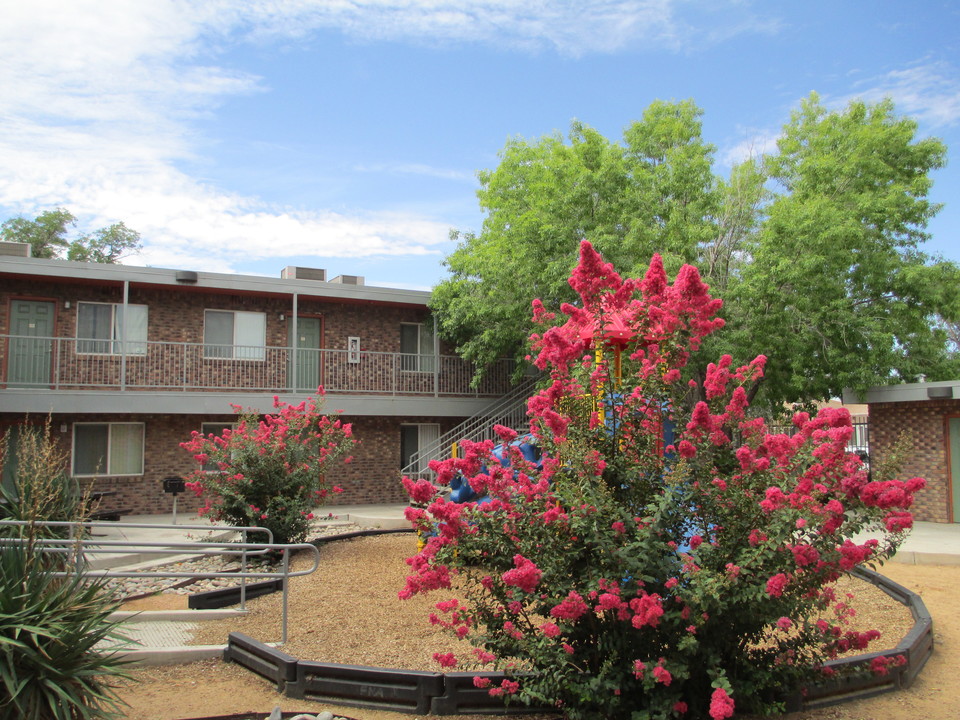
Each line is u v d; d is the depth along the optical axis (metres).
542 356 5.30
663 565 4.38
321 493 12.20
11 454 16.69
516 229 17.56
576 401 5.12
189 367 18.83
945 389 15.07
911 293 16.42
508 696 4.71
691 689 4.62
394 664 6.34
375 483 20.59
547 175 17.23
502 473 4.94
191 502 18.50
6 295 17.31
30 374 17.41
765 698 5.02
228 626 7.78
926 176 16.91
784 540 4.30
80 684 4.98
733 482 4.70
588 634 4.70
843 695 5.54
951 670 6.37
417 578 4.52
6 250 17.58
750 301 15.34
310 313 20.42
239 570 10.80
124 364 16.98
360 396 19.47
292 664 5.75
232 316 19.56
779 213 15.52
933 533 14.12
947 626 7.77
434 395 20.53
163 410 17.28
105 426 17.97
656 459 4.87
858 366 15.51
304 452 12.08
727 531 4.58
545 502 4.73
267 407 18.41
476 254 18.98
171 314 18.86
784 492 4.55
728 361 5.12
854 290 16.61
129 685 5.99
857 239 15.28
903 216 16.81
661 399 4.94
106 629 5.20
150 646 6.83
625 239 15.47
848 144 16.92
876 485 4.30
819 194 16.22
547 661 4.53
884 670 4.85
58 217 35.47
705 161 16.52
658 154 17.47
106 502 17.58
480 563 5.05
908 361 16.64
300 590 9.38
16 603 4.94
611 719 4.62
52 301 17.77
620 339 5.75
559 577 4.48
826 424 4.61
